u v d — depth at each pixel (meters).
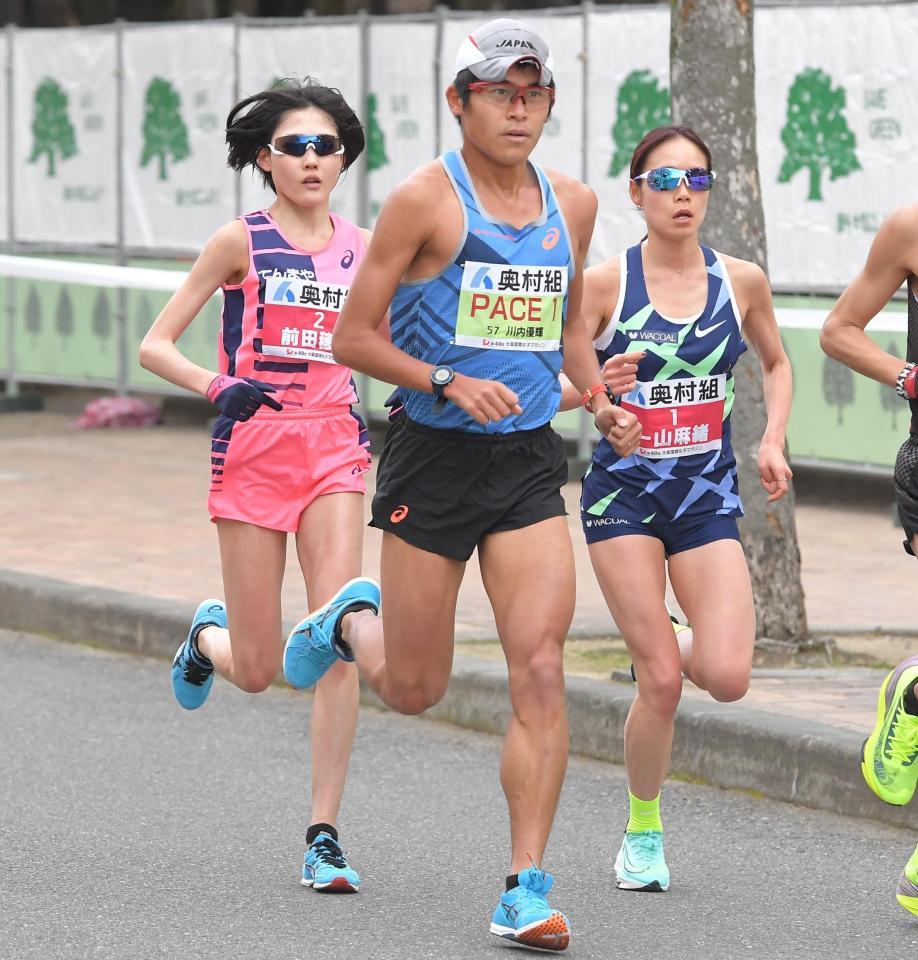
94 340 65.12
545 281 18.30
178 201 61.12
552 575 18.44
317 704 21.47
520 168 18.23
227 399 20.27
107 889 20.98
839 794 24.38
